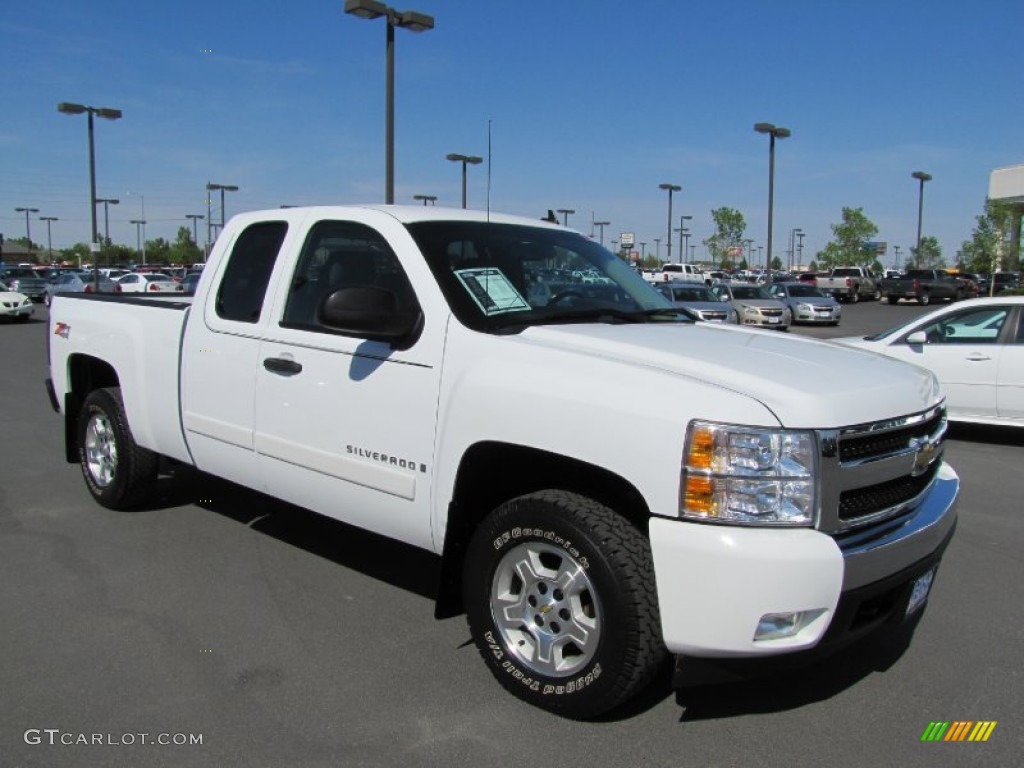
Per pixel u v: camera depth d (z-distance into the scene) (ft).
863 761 10.01
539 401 10.44
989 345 31.09
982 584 16.05
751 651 9.18
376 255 13.20
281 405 13.96
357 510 13.01
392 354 12.24
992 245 129.39
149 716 10.78
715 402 9.43
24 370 47.98
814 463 9.27
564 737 10.37
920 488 11.11
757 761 9.96
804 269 375.66
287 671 12.00
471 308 11.98
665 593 9.40
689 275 162.91
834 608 9.29
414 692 11.44
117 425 18.44
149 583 15.16
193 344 15.83
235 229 15.80
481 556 11.30
